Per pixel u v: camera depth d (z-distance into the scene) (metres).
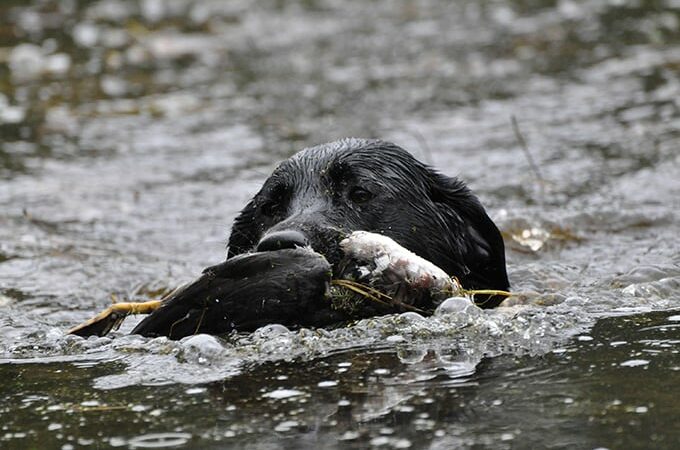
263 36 62.56
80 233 31.92
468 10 65.88
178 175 37.66
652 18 58.78
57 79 52.78
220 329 18.58
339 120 44.12
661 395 14.91
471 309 19.12
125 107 47.75
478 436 13.80
